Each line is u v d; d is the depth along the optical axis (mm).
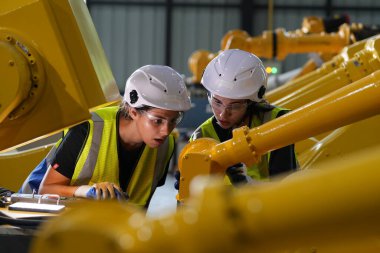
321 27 8961
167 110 2855
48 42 2318
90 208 1079
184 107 2885
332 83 5031
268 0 18266
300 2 18297
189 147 2422
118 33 18281
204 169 2350
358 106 2111
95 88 2402
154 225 992
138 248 981
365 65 4977
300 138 2227
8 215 2320
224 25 18344
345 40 7984
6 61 2291
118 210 1068
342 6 18266
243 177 2475
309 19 9047
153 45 18328
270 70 12188
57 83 2338
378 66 4938
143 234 985
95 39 2570
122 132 3014
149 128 2898
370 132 4391
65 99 2346
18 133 2391
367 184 912
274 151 3025
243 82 3129
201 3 18297
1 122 2369
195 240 966
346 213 923
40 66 2320
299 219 941
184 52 18375
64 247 1057
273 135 2242
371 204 912
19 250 2232
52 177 3004
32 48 2316
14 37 2309
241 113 3146
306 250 1552
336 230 938
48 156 3215
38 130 2377
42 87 2336
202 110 10758
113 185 2773
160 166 3172
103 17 18266
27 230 2240
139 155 3080
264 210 952
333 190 927
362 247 1439
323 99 2168
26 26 2318
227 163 2338
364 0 18266
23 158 4148
